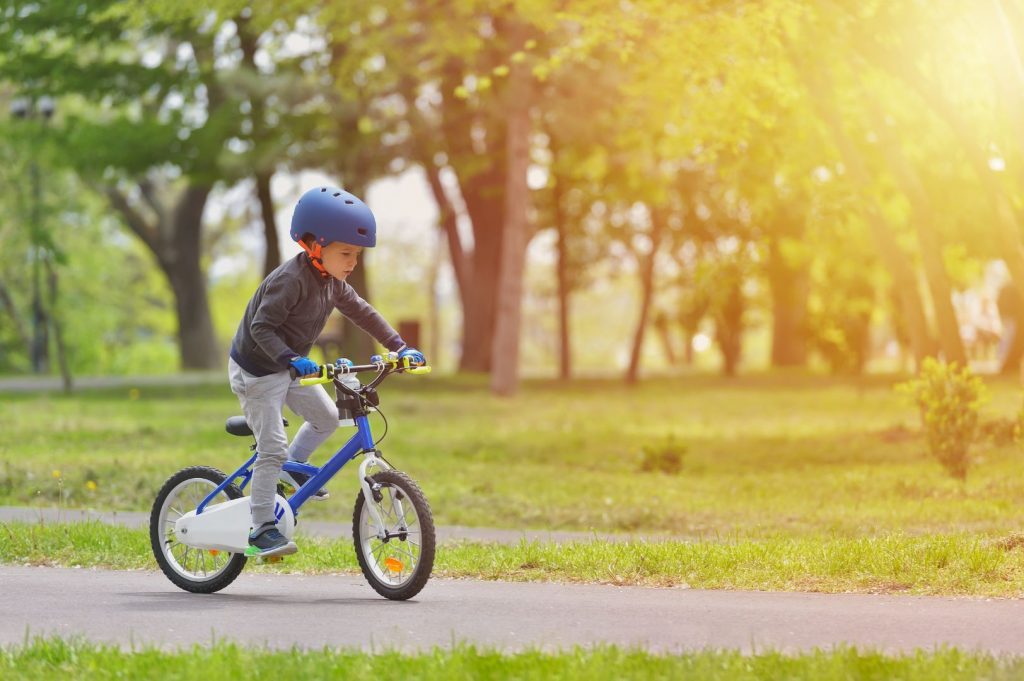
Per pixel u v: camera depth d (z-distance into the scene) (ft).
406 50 127.34
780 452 91.15
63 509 57.52
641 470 82.64
